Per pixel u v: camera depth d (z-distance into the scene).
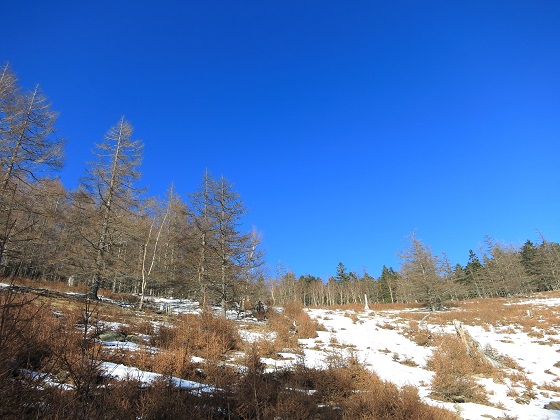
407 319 31.88
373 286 82.06
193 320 14.41
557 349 19.44
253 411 6.68
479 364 15.91
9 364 3.49
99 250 20.14
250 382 7.57
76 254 19.92
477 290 65.44
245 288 25.78
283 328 20.48
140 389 6.22
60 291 19.69
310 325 23.14
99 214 20.98
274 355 14.06
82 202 21.31
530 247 76.25
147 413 5.29
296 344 17.64
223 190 26.66
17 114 19.30
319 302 82.69
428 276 39.88
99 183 21.94
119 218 21.92
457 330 18.17
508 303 40.66
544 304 36.31
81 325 8.63
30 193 18.11
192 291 28.75
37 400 3.74
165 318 18.59
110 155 22.91
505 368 16.23
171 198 34.66
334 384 9.74
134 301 25.91
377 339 22.56
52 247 22.42
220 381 7.93
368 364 15.26
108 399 4.77
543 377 15.25
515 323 26.69
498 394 12.73
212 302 25.55
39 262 19.23
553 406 11.20
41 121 19.86
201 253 25.47
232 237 25.44
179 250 29.44
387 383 10.27
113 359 8.23
